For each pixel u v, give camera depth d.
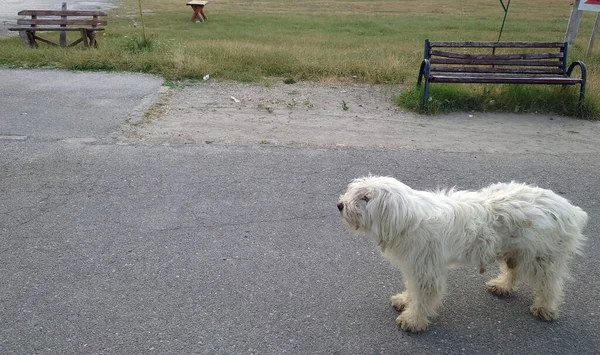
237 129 7.18
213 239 4.54
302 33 17.62
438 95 8.66
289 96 8.93
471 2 30.02
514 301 3.99
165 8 25.78
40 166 5.78
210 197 5.25
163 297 3.80
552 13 24.64
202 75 9.79
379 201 3.30
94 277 3.98
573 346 3.50
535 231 3.47
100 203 5.05
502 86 9.16
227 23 20.03
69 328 3.46
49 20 12.75
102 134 6.75
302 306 3.78
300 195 5.38
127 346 3.33
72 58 10.26
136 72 9.98
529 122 8.20
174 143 6.57
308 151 6.50
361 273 4.19
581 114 8.48
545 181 5.95
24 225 4.63
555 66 8.96
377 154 6.50
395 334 3.56
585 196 5.63
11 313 3.57
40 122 7.09
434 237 3.38
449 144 7.00
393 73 10.34
